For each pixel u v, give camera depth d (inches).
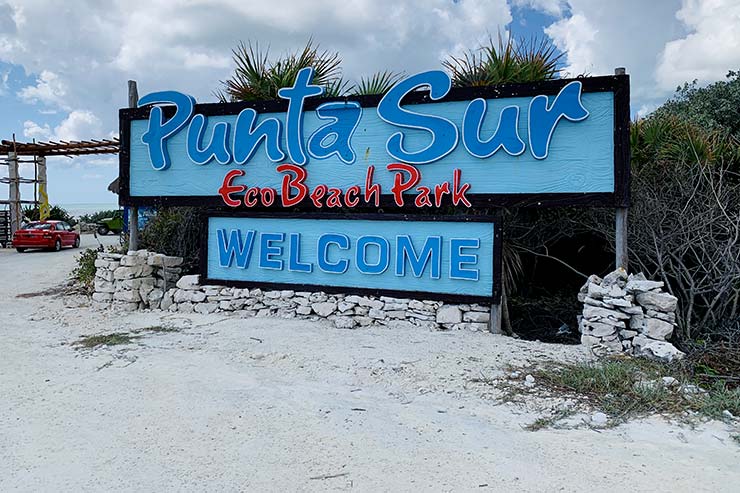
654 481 136.2
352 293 318.7
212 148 350.9
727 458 148.2
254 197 343.0
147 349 265.9
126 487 137.4
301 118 331.6
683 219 299.6
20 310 383.6
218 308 346.9
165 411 186.5
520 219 347.6
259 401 194.5
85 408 190.7
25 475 144.3
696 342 263.6
